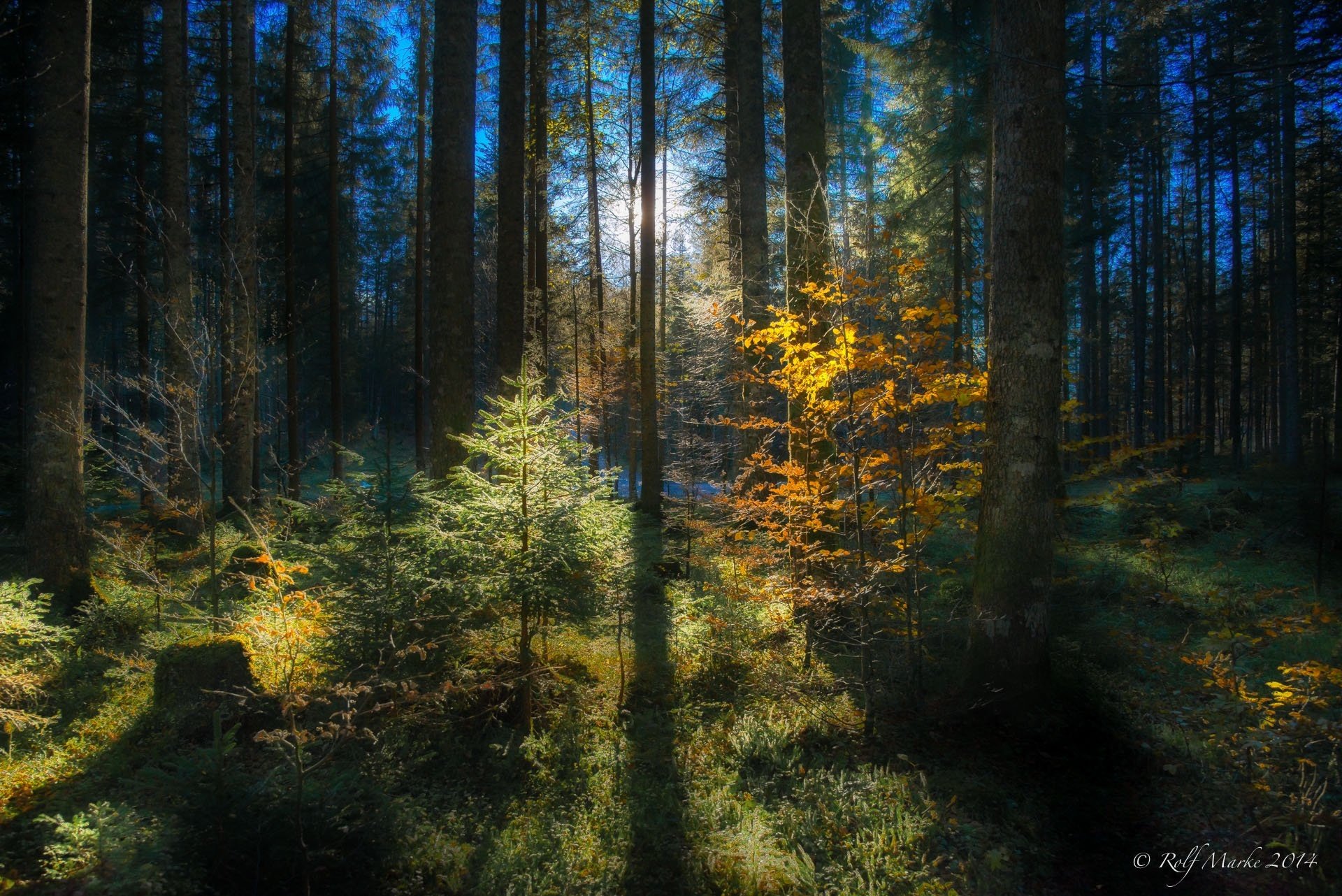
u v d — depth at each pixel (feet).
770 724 18.78
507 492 17.75
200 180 68.03
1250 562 32.09
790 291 25.43
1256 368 86.74
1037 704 18.39
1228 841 13.98
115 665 21.62
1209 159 79.66
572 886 12.75
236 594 26.27
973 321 58.18
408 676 16.38
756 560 22.61
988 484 19.49
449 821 14.37
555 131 61.57
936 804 15.11
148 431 18.83
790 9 26.66
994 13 19.49
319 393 90.07
